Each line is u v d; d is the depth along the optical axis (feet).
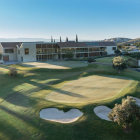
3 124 43.29
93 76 99.19
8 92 74.13
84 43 243.19
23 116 47.09
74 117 44.96
